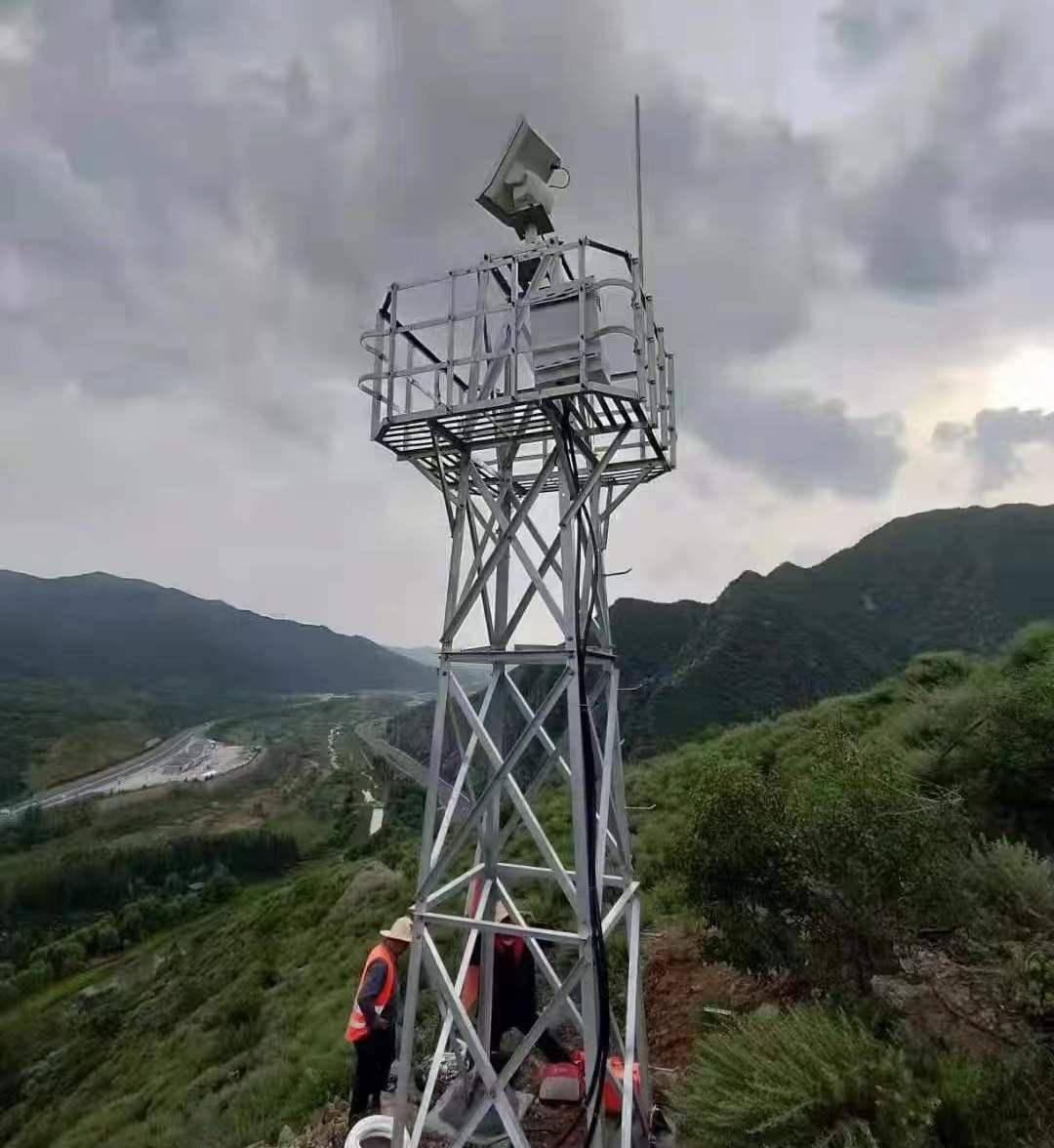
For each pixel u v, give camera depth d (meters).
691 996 8.02
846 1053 5.17
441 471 6.07
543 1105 6.32
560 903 11.99
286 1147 7.91
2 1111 25.83
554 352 5.74
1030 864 7.00
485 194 6.46
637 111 6.30
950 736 10.80
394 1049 7.77
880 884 6.29
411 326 6.16
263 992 18.89
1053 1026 5.56
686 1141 5.54
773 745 16.67
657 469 6.59
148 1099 15.94
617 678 6.41
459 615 5.93
